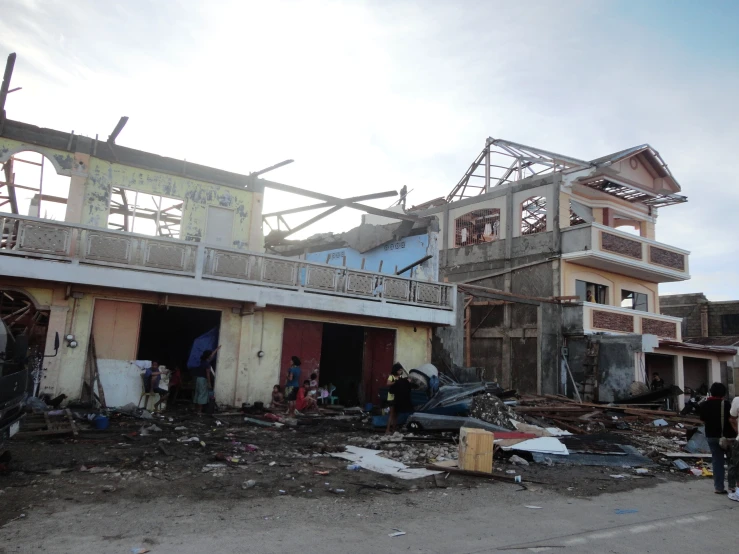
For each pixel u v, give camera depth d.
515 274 23.70
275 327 15.27
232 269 13.79
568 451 10.10
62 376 12.16
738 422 7.56
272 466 8.01
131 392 12.79
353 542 4.94
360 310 15.73
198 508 5.74
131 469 7.29
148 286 12.48
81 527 4.96
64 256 11.71
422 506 6.33
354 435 11.57
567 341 21.91
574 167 23.22
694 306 36.50
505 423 12.05
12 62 12.08
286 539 4.92
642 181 25.48
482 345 24.36
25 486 6.21
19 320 12.50
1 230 11.21
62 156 13.41
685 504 7.14
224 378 14.20
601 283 23.66
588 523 5.97
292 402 13.95
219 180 15.67
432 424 11.80
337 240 23.38
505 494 7.16
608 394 20.20
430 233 19.11
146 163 14.63
